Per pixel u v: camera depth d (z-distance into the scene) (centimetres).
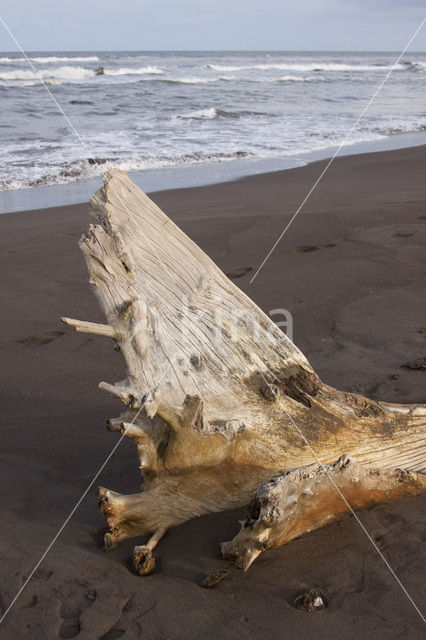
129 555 269
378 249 707
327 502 268
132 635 222
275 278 639
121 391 276
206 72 4741
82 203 1025
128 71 4319
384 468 295
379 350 475
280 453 293
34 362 479
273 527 247
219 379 301
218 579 244
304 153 1525
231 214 895
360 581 246
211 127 1895
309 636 219
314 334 510
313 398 314
